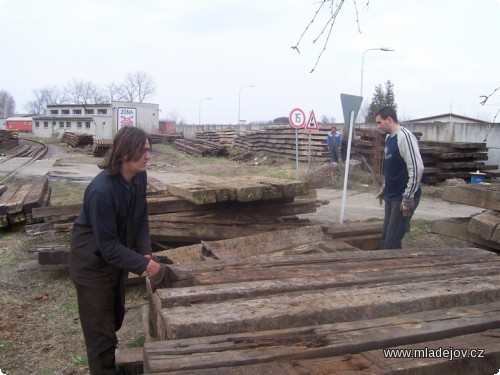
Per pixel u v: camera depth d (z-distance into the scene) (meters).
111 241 3.00
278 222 6.46
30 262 6.68
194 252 5.41
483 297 2.98
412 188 5.22
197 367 2.09
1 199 8.88
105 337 3.24
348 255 3.94
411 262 3.74
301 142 22.91
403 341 2.39
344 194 8.72
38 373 3.84
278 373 2.03
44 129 73.75
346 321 2.64
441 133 19.86
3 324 4.64
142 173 3.28
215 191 5.82
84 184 15.67
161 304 2.74
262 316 2.51
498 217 5.34
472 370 2.26
